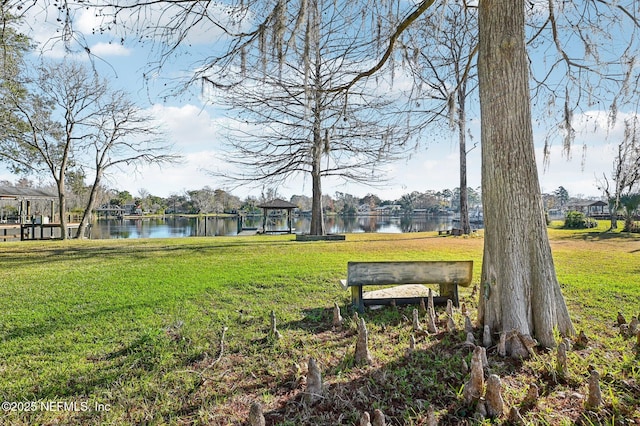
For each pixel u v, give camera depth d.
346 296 5.60
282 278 6.92
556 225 28.47
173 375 3.06
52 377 3.07
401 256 10.34
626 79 4.82
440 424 2.23
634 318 3.59
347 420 2.30
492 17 3.46
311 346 3.59
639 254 10.45
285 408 2.49
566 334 3.36
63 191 19.78
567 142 5.39
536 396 2.35
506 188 3.39
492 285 3.50
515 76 3.39
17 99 16.69
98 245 14.39
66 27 3.18
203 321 4.42
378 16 4.57
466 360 2.99
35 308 5.02
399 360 3.13
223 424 2.35
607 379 2.62
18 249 12.80
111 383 2.96
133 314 4.73
